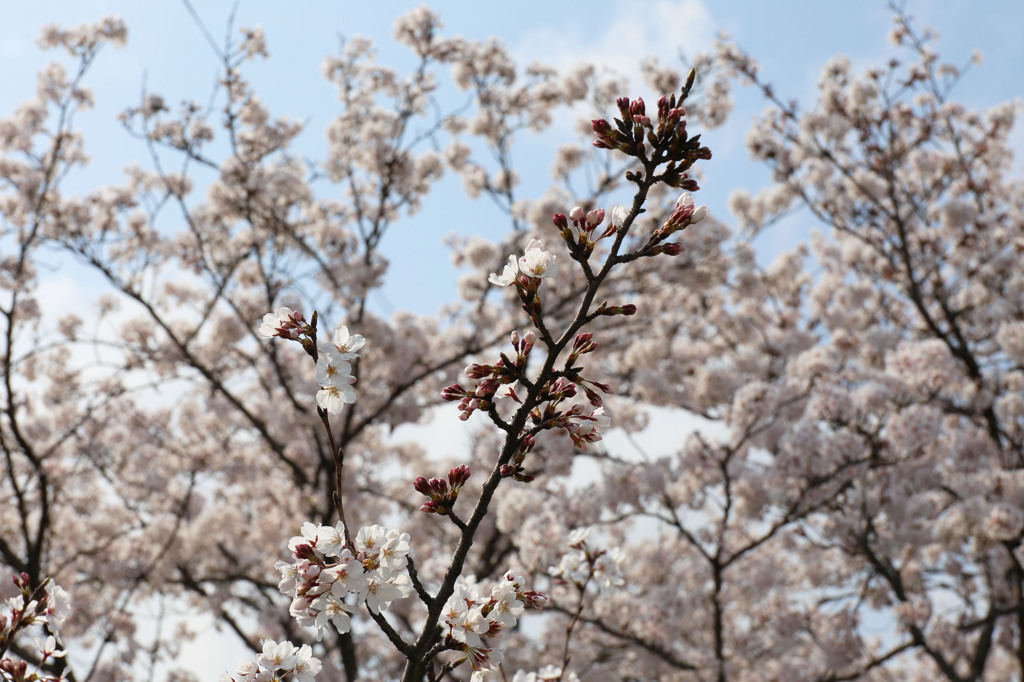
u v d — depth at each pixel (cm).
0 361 1068
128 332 1260
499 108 1304
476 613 272
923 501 964
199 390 1327
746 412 952
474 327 1237
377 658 1258
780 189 1312
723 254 1139
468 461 1280
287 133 1210
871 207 1305
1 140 1135
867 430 991
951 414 1205
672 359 1209
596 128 251
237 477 1331
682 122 247
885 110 1224
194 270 1180
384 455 1422
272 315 257
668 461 1009
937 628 1055
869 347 1123
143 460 1291
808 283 1445
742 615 1185
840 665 1011
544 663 969
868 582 1061
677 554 1198
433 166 1189
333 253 1213
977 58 1220
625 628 966
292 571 254
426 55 1225
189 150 1134
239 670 269
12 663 332
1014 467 1111
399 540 259
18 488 966
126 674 1052
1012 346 1070
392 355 1160
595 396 256
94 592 1135
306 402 1136
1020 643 1080
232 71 1139
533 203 1182
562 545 775
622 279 1158
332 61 1223
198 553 1217
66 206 1129
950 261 1213
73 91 1164
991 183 1378
